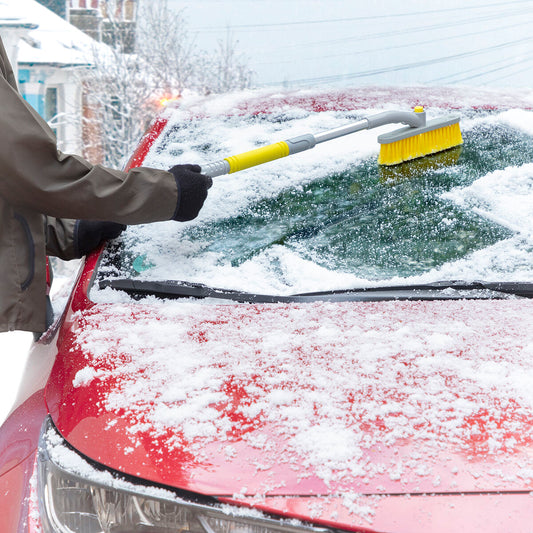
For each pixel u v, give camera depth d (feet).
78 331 6.15
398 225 7.32
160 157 8.27
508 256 6.87
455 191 7.69
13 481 5.18
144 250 7.31
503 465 4.29
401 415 4.68
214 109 9.39
